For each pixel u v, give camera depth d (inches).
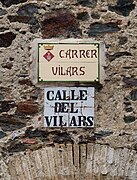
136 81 297.6
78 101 297.6
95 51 298.8
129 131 295.6
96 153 294.2
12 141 295.6
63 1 300.8
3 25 300.0
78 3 300.8
